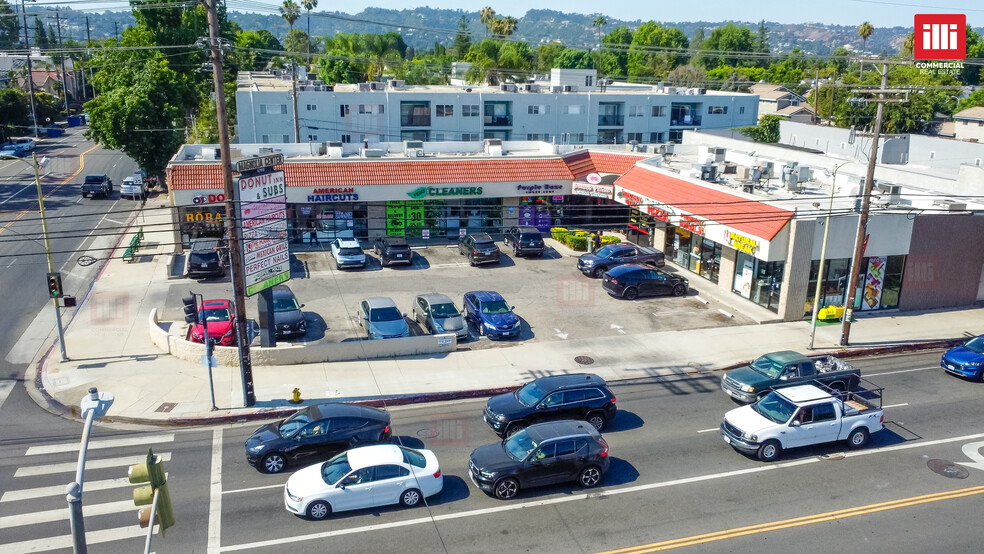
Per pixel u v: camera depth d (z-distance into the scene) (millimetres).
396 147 46469
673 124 70062
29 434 20391
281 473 18375
